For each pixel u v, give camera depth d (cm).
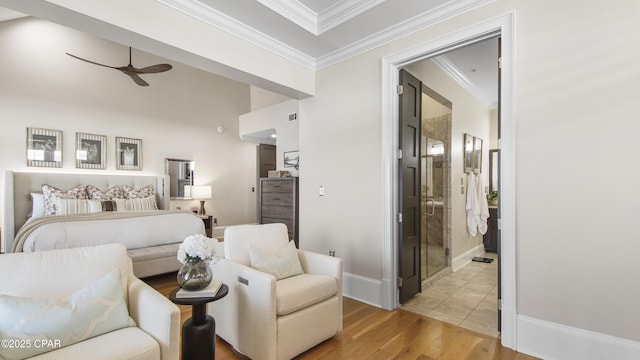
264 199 507
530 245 208
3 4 178
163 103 611
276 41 304
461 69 413
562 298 196
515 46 216
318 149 353
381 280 293
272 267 223
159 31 226
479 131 523
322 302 219
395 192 293
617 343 179
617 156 180
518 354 208
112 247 179
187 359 174
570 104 195
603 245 184
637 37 175
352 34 293
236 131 732
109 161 539
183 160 638
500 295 226
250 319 195
